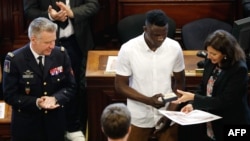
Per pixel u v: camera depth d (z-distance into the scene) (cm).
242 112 890
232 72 866
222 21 1370
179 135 1027
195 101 888
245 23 1027
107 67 1080
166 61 895
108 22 1439
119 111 664
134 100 903
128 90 900
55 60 911
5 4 1393
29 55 891
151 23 844
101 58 1143
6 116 1053
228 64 870
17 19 1407
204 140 964
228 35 859
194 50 1220
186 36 1272
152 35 850
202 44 1270
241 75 865
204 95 922
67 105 1191
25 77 891
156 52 890
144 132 938
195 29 1280
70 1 1191
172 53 896
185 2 1402
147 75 897
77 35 1199
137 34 1248
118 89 909
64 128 965
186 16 1414
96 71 1072
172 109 911
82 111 1294
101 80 1055
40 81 901
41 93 905
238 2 1396
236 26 1030
